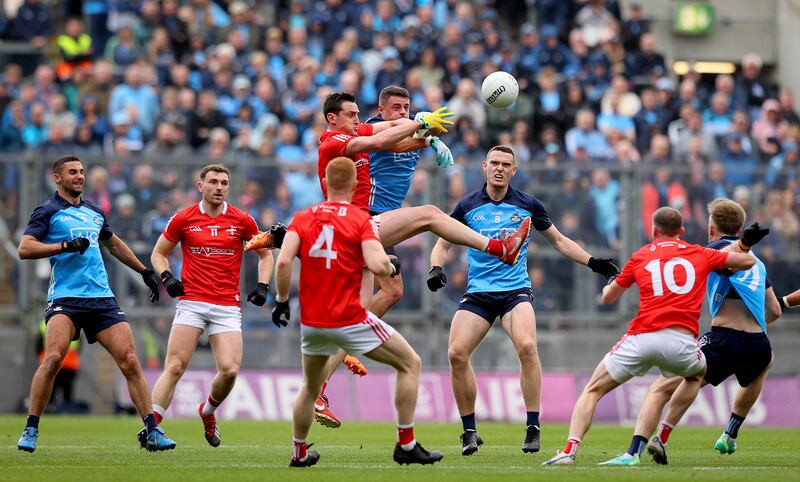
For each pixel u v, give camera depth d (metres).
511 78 37.16
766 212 65.94
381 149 33.56
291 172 64.38
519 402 62.84
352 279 28.88
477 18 88.25
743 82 83.50
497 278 36.56
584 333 65.00
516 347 36.31
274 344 63.56
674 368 31.02
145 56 80.00
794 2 88.56
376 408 63.06
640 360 31.02
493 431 51.84
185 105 73.12
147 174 63.84
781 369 65.75
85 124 71.06
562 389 63.84
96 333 36.12
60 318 35.78
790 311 66.06
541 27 85.94
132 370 36.09
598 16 85.25
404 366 29.30
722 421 62.53
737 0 90.44
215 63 77.00
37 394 35.72
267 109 74.00
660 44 89.56
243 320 63.28
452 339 36.31
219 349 36.81
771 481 27.34
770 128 78.44
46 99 75.94
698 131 74.31
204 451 37.81
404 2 83.88
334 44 81.50
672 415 32.47
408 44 79.25
